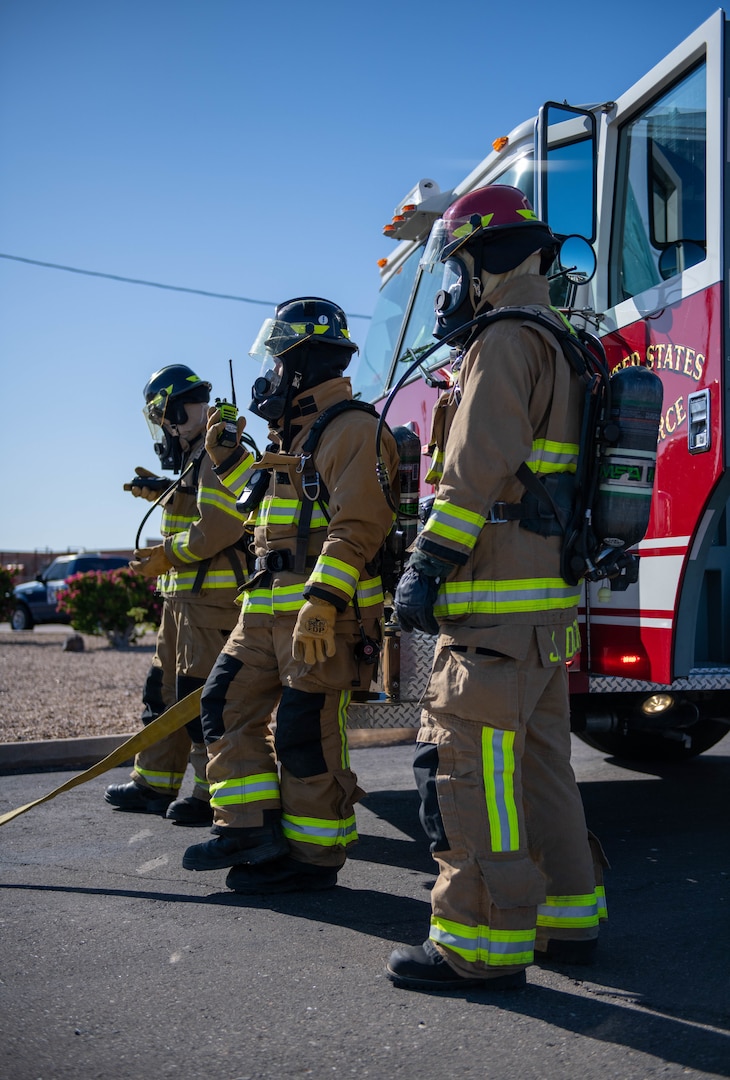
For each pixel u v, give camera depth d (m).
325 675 3.41
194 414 4.71
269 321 3.60
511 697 2.60
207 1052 2.32
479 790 2.59
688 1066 2.22
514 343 2.65
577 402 2.78
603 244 4.42
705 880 3.71
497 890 2.56
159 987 2.69
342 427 3.38
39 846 4.27
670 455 3.86
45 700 8.99
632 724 4.64
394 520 3.40
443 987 2.63
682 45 3.94
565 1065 2.23
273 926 3.19
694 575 3.82
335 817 3.53
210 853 3.64
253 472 3.72
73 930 3.16
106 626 16.61
